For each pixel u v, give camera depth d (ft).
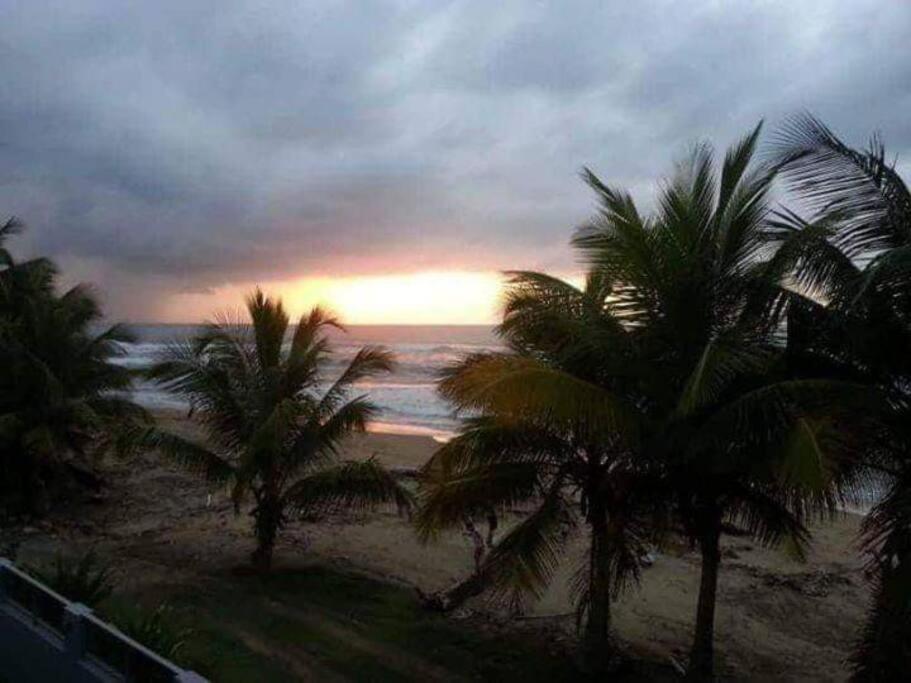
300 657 29.30
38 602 18.35
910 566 21.58
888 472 24.94
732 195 26.48
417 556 43.93
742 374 24.99
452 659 30.27
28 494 51.16
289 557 43.32
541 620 34.94
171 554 43.21
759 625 35.94
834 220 24.17
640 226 26.22
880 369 24.58
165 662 14.37
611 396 24.63
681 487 26.71
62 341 53.67
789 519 27.17
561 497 29.53
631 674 29.71
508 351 29.91
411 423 111.14
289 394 40.27
